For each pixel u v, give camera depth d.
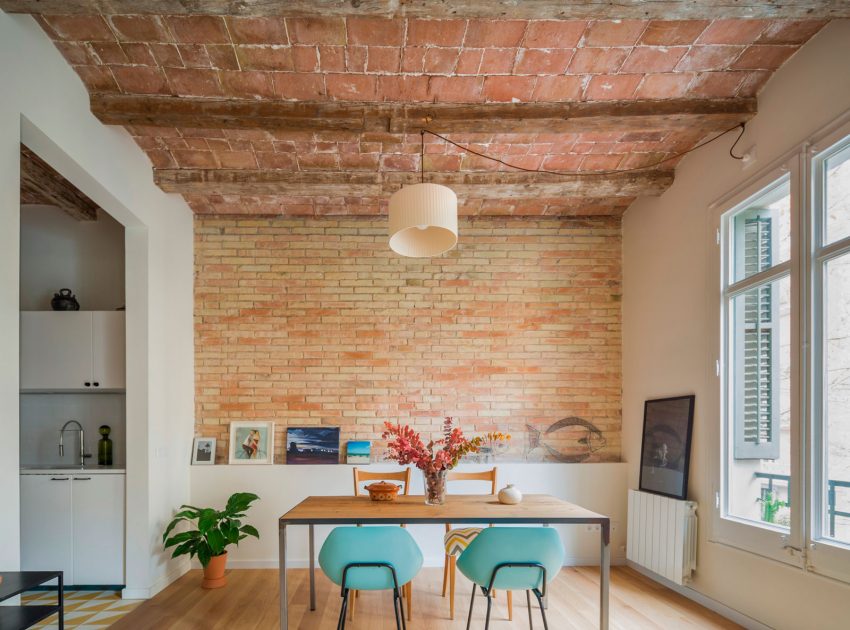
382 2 2.41
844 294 2.76
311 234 5.16
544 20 2.80
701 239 3.97
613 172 4.43
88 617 3.63
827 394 2.83
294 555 4.73
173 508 4.49
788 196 3.26
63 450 4.66
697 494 3.91
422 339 5.11
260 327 5.06
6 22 2.52
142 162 4.07
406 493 3.99
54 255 4.98
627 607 3.75
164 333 4.43
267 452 4.89
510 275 5.20
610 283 5.23
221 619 3.59
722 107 3.41
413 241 3.07
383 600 3.92
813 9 2.48
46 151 3.02
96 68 3.12
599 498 4.86
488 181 4.43
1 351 2.40
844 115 2.70
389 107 3.46
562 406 5.11
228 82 3.26
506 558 2.70
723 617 3.54
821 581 2.74
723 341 3.70
